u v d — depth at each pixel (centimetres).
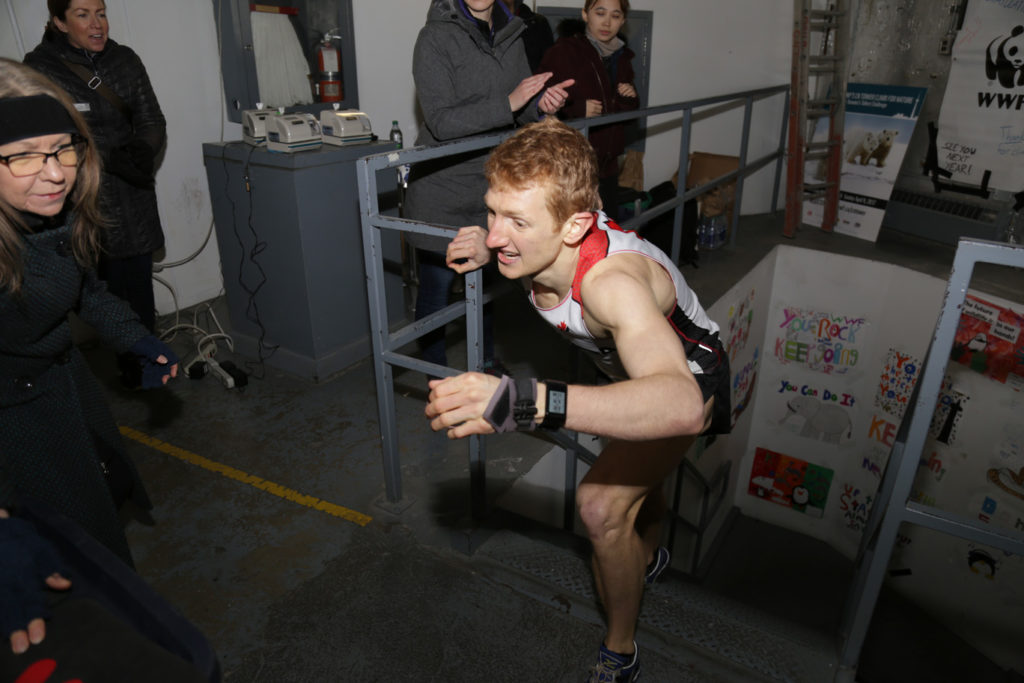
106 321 135
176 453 247
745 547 539
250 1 321
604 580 135
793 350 484
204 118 350
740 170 410
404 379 304
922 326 399
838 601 481
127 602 76
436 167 219
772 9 479
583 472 300
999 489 357
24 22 279
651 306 97
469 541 192
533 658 162
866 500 476
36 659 69
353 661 160
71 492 127
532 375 297
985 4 395
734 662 159
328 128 294
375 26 364
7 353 113
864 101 457
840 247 448
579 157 102
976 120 413
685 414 84
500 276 252
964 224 433
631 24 433
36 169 100
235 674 156
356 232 301
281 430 264
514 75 215
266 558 195
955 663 384
